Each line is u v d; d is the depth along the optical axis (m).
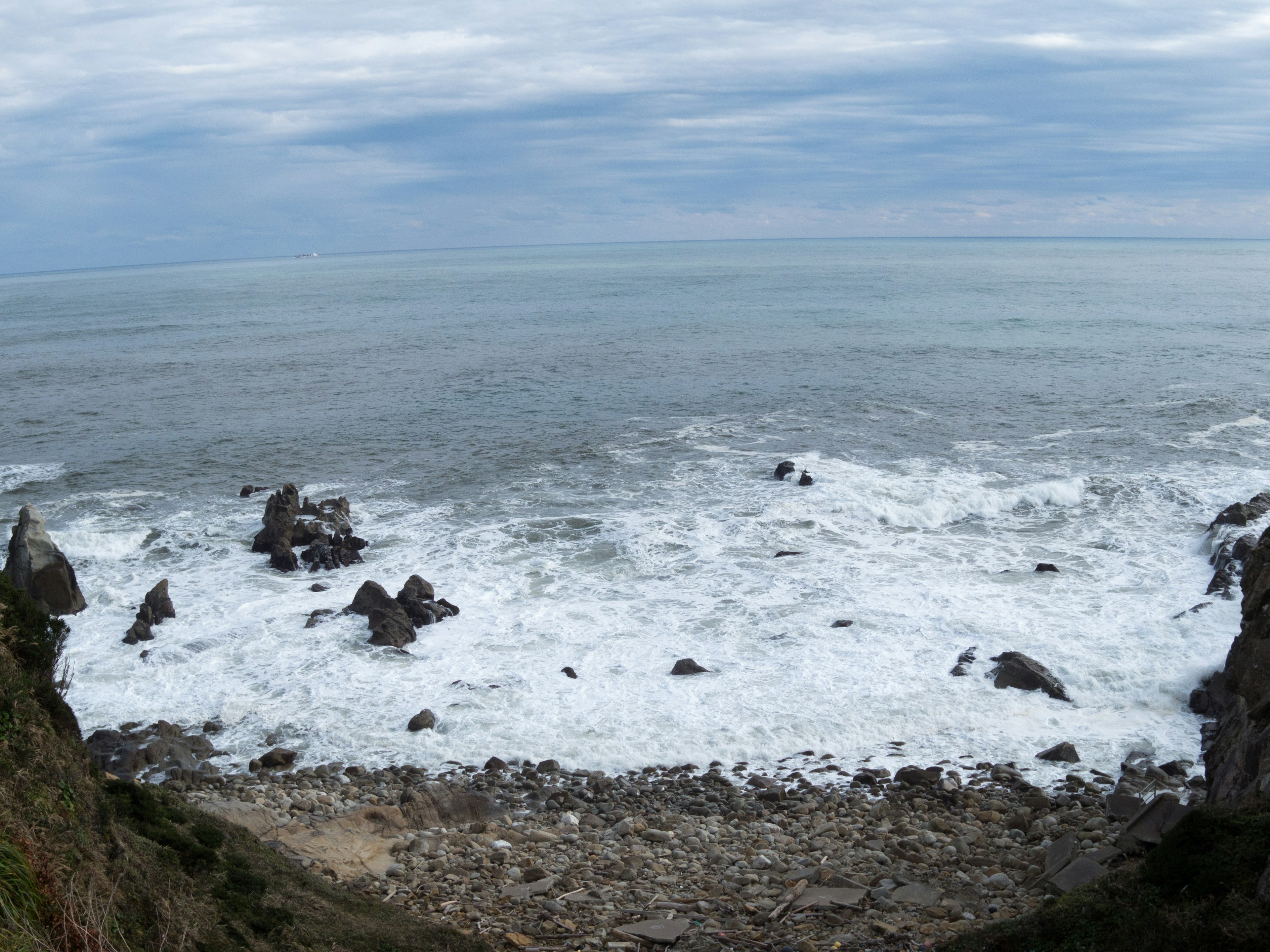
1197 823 9.53
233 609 23.00
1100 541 25.55
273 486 33.75
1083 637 19.56
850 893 11.47
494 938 10.60
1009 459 34.41
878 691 18.05
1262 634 15.95
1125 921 8.91
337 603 23.14
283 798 14.81
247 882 9.80
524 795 15.19
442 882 12.07
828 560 24.86
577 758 16.25
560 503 30.86
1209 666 17.91
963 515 28.45
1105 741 16.12
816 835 13.57
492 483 33.47
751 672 18.97
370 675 19.42
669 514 29.14
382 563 25.95
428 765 16.22
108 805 9.27
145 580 25.20
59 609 22.59
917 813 14.22
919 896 11.45
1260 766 11.76
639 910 11.29
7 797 7.70
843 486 30.81
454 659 20.06
